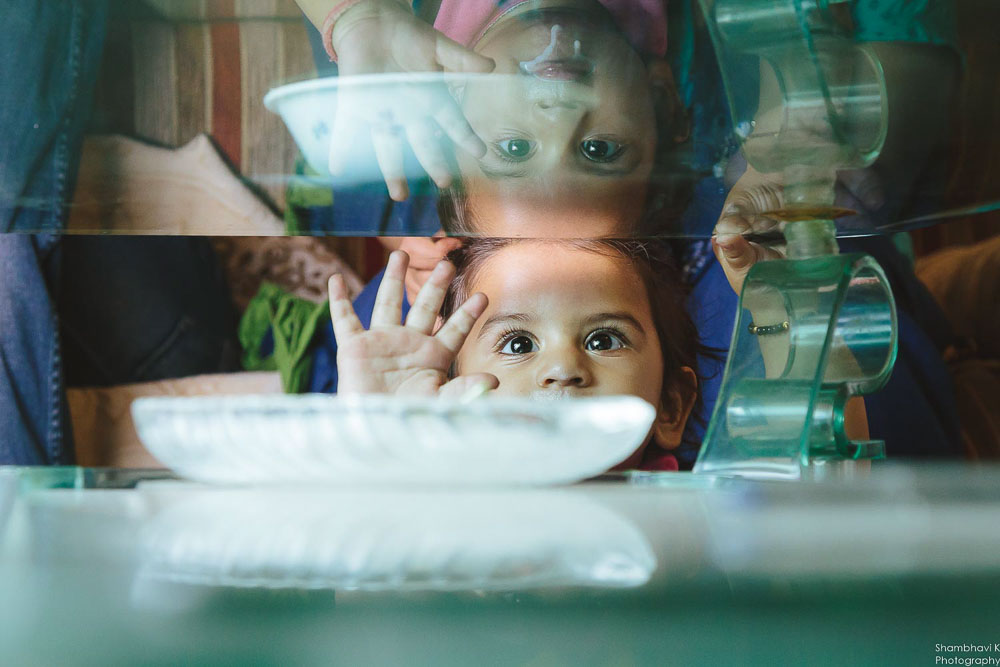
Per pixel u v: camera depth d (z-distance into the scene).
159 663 0.12
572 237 0.75
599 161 0.69
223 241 1.65
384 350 1.12
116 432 1.46
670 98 0.67
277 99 0.66
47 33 0.64
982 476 0.44
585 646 0.13
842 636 0.13
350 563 0.20
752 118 0.60
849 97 0.59
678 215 0.72
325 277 1.67
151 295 1.52
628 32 0.65
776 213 0.63
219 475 0.39
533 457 0.36
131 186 0.70
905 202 0.69
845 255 0.59
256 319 1.58
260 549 0.22
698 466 0.56
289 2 0.64
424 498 0.36
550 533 0.25
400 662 0.12
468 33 0.64
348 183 0.70
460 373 1.39
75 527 0.27
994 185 0.67
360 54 0.65
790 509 0.31
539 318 1.37
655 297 1.43
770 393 0.55
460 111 0.66
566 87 0.66
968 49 0.62
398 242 1.53
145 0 0.64
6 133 0.66
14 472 0.45
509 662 0.12
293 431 0.35
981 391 1.54
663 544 0.23
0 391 1.31
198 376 1.52
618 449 0.38
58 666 0.12
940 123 0.63
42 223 0.73
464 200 0.72
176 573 0.19
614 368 1.37
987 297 1.61
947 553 0.20
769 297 0.58
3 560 0.20
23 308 1.34
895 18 0.60
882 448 0.61
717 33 0.59
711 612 0.14
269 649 0.12
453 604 0.15
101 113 0.67
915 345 1.42
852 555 0.20
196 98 0.67
